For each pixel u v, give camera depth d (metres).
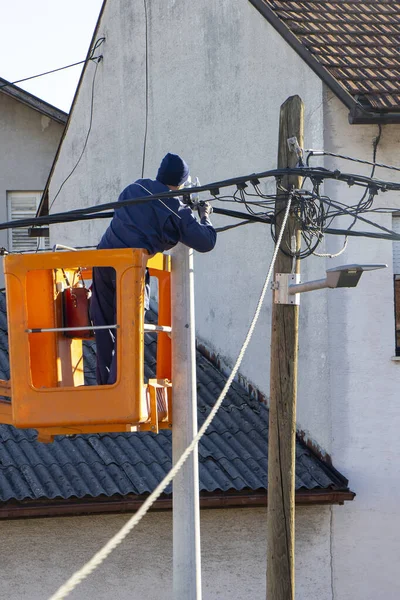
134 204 27.33
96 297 27.89
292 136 33.81
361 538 43.88
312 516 43.88
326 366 43.94
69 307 28.47
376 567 43.84
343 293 43.97
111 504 39.84
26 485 40.12
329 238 43.75
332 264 43.72
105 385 26.23
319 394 44.53
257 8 47.28
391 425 44.06
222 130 53.03
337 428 43.78
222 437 46.41
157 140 60.91
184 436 29.88
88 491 40.00
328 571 43.72
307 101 44.59
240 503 41.50
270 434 33.31
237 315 52.00
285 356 33.25
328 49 44.75
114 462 42.72
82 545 41.59
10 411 27.95
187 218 27.91
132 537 42.03
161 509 40.78
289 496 32.78
